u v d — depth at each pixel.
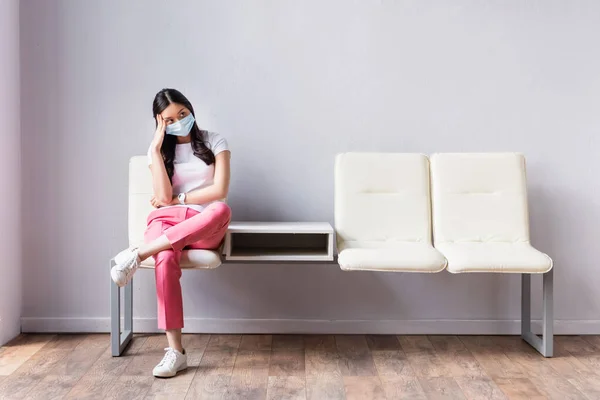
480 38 2.91
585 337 2.92
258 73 2.91
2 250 2.73
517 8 2.91
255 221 2.93
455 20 2.91
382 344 2.78
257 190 2.95
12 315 2.84
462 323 2.95
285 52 2.91
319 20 2.91
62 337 2.86
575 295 2.95
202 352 2.63
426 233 2.69
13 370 2.38
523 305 2.86
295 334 2.95
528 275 2.85
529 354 2.63
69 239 2.94
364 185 2.71
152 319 2.94
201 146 2.58
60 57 2.89
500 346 2.75
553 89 2.93
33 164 2.91
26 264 2.94
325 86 2.92
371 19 2.91
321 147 2.94
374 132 2.93
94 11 2.89
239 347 2.71
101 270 2.95
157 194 2.53
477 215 2.71
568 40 2.92
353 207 2.70
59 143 2.91
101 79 2.90
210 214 2.38
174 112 2.51
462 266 2.39
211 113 2.92
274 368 2.42
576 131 2.93
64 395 2.11
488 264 2.40
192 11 2.89
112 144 2.92
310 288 2.96
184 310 2.96
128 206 2.83
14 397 2.09
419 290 2.97
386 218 2.69
